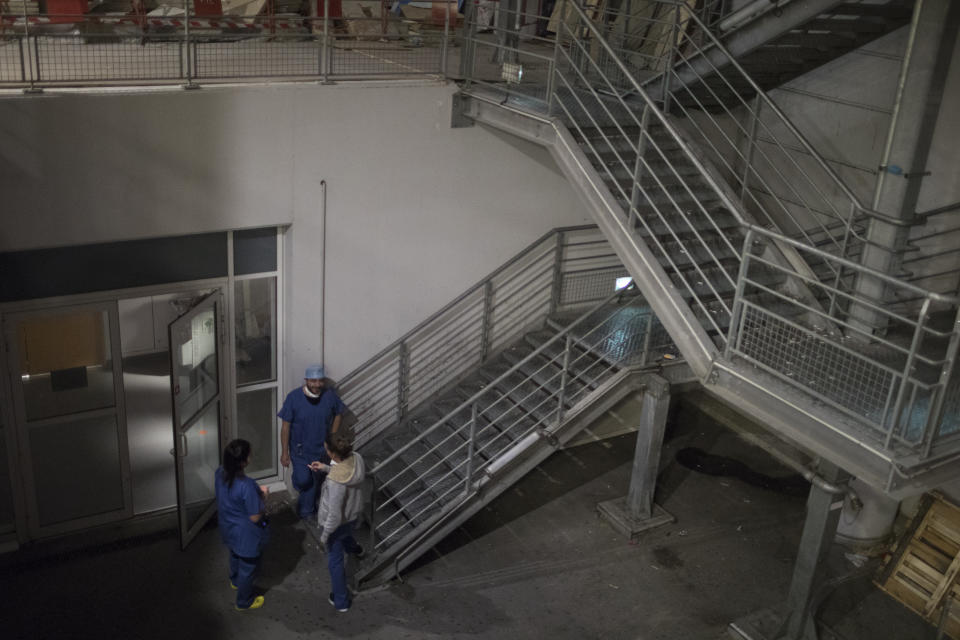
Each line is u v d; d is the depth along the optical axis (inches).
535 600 295.9
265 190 293.6
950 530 304.5
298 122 291.7
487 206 345.1
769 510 356.5
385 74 312.3
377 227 322.0
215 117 276.4
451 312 353.4
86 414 299.6
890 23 302.0
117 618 273.6
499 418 309.1
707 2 338.0
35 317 279.0
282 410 306.5
